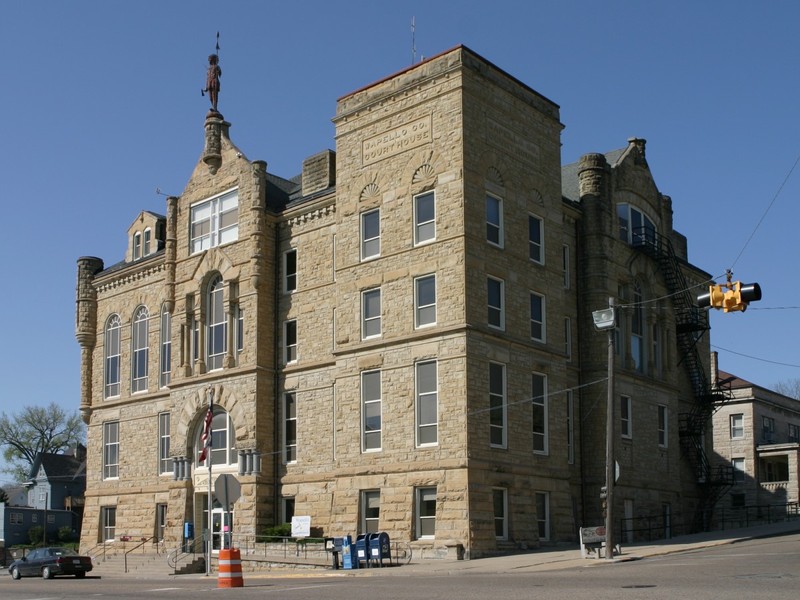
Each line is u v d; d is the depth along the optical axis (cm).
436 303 4109
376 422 4269
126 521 5578
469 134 4172
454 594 2105
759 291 2408
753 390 7881
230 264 5028
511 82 4469
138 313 5831
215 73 5347
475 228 4125
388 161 4400
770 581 2145
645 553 3569
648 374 5175
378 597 2083
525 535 4091
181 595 2436
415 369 4147
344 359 4419
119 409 5806
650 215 5425
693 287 5316
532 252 4506
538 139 4606
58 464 9575
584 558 3428
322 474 4581
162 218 5919
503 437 4109
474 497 3875
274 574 3634
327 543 4153
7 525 7581
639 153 5412
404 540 4006
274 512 4750
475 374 4006
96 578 4391
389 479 4131
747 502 7725
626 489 4788
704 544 3869
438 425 4009
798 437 8469
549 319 4494
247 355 4875
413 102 4338
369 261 4394
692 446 5566
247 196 5006
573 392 4772
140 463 5581
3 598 2592
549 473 4316
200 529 5003
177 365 5231
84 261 6156
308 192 5038
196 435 5100
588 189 5006
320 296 4762
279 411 4847
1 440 11231
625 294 5112
